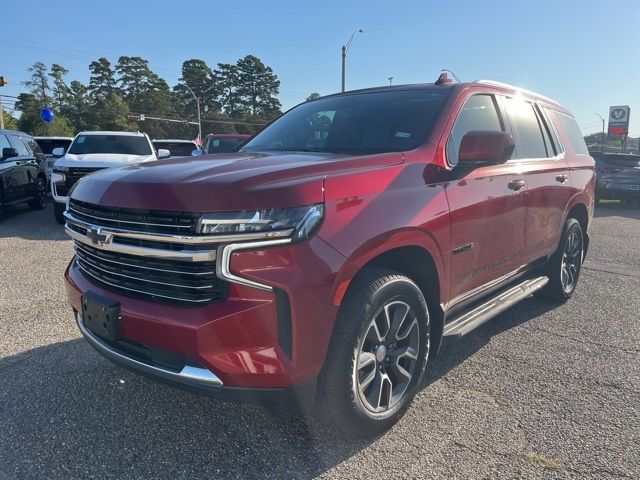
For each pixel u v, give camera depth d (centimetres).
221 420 310
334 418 273
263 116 9819
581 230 566
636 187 1555
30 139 1323
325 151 354
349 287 269
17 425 303
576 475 264
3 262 708
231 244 234
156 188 250
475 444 290
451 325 359
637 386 363
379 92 414
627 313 527
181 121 7744
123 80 9612
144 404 327
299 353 243
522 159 439
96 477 258
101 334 276
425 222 297
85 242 282
